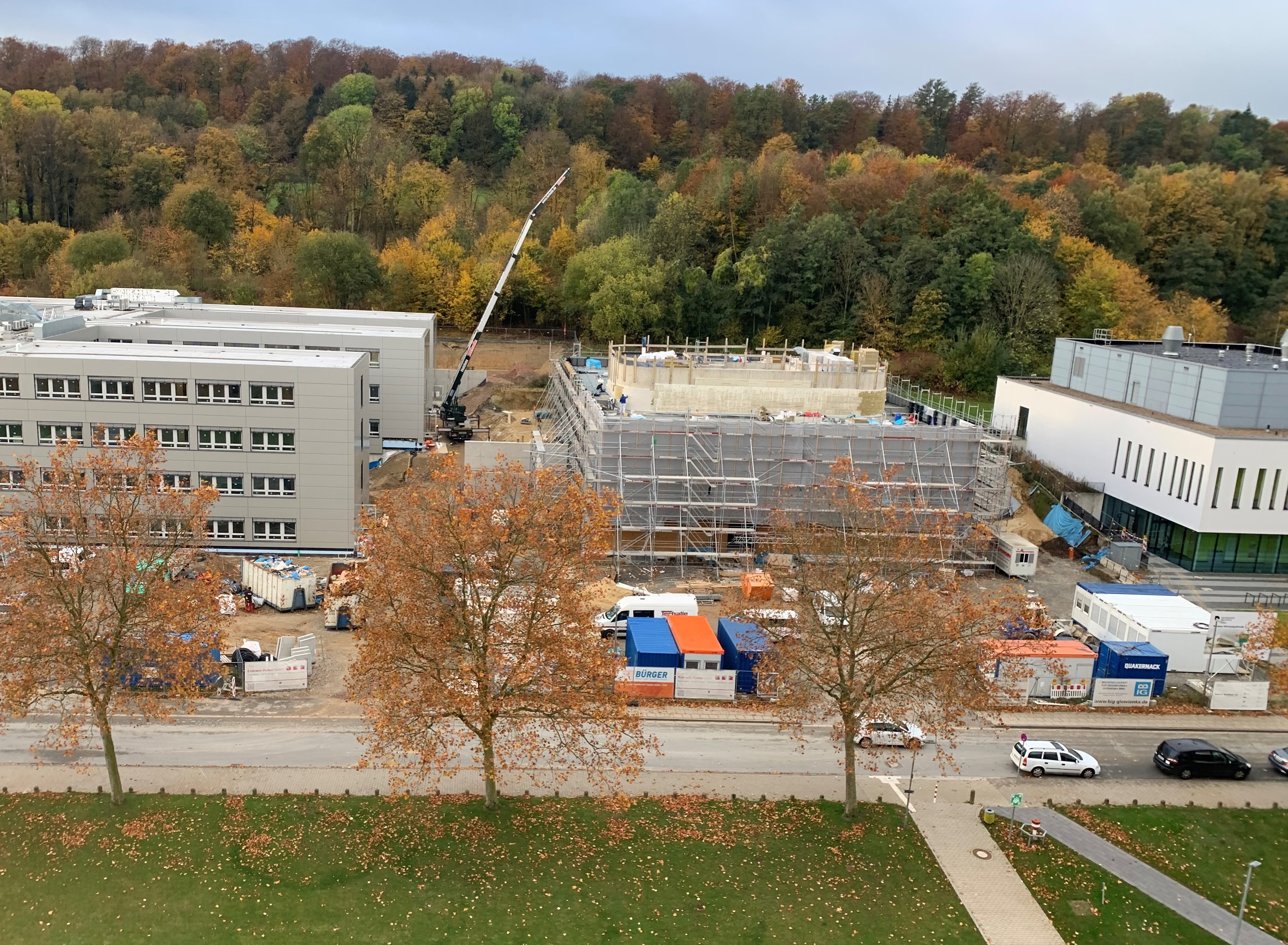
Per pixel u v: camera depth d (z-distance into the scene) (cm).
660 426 7562
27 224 15150
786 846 4134
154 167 15912
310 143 17312
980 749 5125
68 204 16100
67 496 4147
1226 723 5541
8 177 15700
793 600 4766
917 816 4447
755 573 7156
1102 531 8512
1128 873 4122
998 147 19475
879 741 5006
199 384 7212
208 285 14312
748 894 3819
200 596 4269
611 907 3700
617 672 4525
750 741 5066
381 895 3684
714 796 4503
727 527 7712
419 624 3978
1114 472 8588
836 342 11031
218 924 3488
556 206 16825
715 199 14750
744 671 5541
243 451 7325
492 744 4256
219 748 4716
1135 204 15425
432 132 19000
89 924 3459
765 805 4438
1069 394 9656
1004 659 4997
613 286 13300
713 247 14688
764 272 13650
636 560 7606
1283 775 4997
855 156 17812
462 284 14362
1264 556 7656
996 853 4197
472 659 4266
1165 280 15288
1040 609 6156
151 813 4109
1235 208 15650
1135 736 5338
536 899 3712
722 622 6009
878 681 4444
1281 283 14938
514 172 17500
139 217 15400
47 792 4253
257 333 9688
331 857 3891
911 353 13325
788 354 11862
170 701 5150
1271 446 7331
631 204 15225
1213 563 7644
